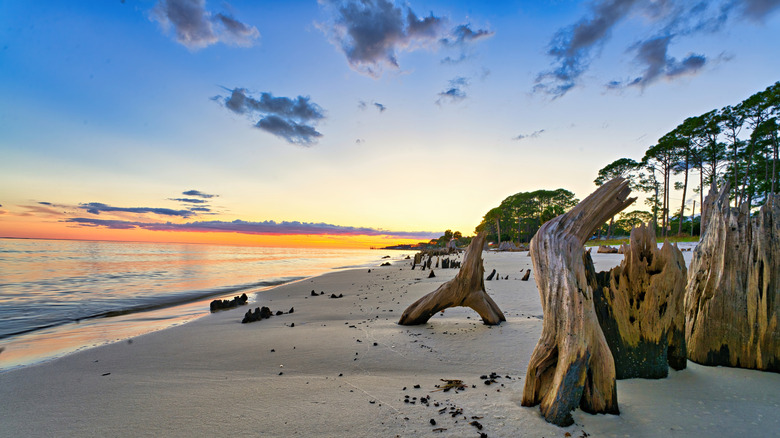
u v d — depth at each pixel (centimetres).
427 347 602
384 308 1077
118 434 324
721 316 462
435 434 298
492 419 322
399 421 326
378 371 492
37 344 736
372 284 1847
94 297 1422
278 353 596
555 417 310
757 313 444
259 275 2628
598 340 331
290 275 2667
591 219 389
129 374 507
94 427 341
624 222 7212
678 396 366
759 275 448
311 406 369
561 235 385
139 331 855
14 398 420
